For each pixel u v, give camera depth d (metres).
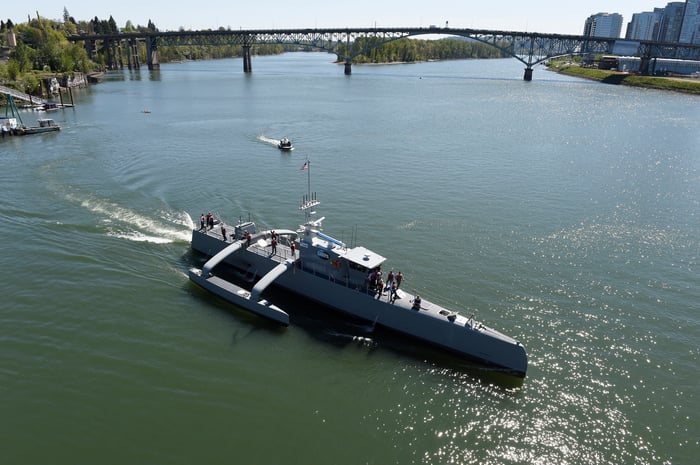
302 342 39.12
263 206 67.88
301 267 45.03
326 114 153.00
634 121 145.12
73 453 29.11
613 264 52.00
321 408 32.66
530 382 35.19
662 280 48.84
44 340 38.53
